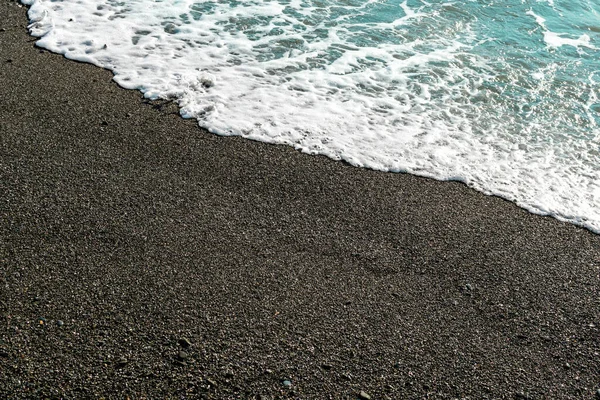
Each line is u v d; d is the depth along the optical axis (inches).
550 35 387.9
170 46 344.5
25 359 169.3
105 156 257.4
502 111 314.3
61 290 192.9
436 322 198.1
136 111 289.0
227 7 390.6
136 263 206.8
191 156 263.7
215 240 221.0
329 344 185.0
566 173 275.9
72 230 217.8
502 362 186.5
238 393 167.0
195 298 195.5
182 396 164.2
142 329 182.4
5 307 184.7
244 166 261.6
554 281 219.6
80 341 176.4
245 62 337.1
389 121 301.1
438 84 331.6
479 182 267.3
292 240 225.6
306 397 167.9
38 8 367.9
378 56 351.9
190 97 303.0
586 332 200.1
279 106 303.9
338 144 281.7
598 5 429.4
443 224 241.6
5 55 319.3
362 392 171.0
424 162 276.2
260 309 194.4
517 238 238.4
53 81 303.3
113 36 348.5
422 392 173.8
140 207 232.2
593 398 178.1
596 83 341.7
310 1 405.4
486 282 216.5
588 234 244.5
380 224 238.2
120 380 166.4
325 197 249.6
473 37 379.2
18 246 208.4
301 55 346.9
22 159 249.6
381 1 412.8
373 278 213.3
